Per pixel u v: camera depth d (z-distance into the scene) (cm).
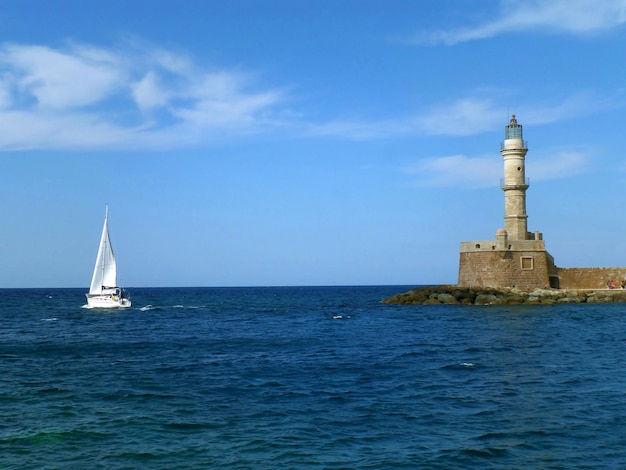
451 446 1738
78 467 1584
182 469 1569
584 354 3434
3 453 1692
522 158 7812
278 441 1794
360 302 11494
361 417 2056
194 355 3609
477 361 3216
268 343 4247
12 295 18262
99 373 2955
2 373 2962
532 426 1920
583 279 8069
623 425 1916
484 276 7919
